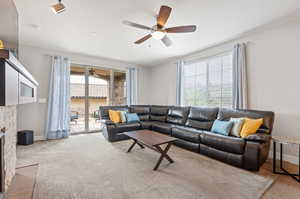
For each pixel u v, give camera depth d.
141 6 2.15
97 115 5.12
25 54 3.78
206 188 1.84
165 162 2.61
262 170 2.31
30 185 1.87
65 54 4.34
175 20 2.53
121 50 4.12
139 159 2.72
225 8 2.20
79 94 4.85
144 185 1.90
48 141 3.82
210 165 2.48
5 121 1.76
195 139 3.02
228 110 3.21
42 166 2.41
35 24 2.66
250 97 3.17
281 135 2.75
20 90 1.20
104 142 3.77
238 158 2.37
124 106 4.98
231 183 1.95
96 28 2.83
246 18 2.48
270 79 2.89
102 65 5.05
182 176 2.12
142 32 3.00
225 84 3.72
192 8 2.20
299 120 2.56
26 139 3.46
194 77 4.52
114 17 2.44
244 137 2.42
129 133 3.07
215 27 2.79
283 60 2.73
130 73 5.57
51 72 4.02
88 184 1.91
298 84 2.57
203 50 4.11
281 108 2.76
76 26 2.75
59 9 1.86
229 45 3.57
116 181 1.99
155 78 5.93
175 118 4.30
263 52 2.97
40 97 3.98
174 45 3.74
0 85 0.82
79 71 4.83
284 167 2.41
